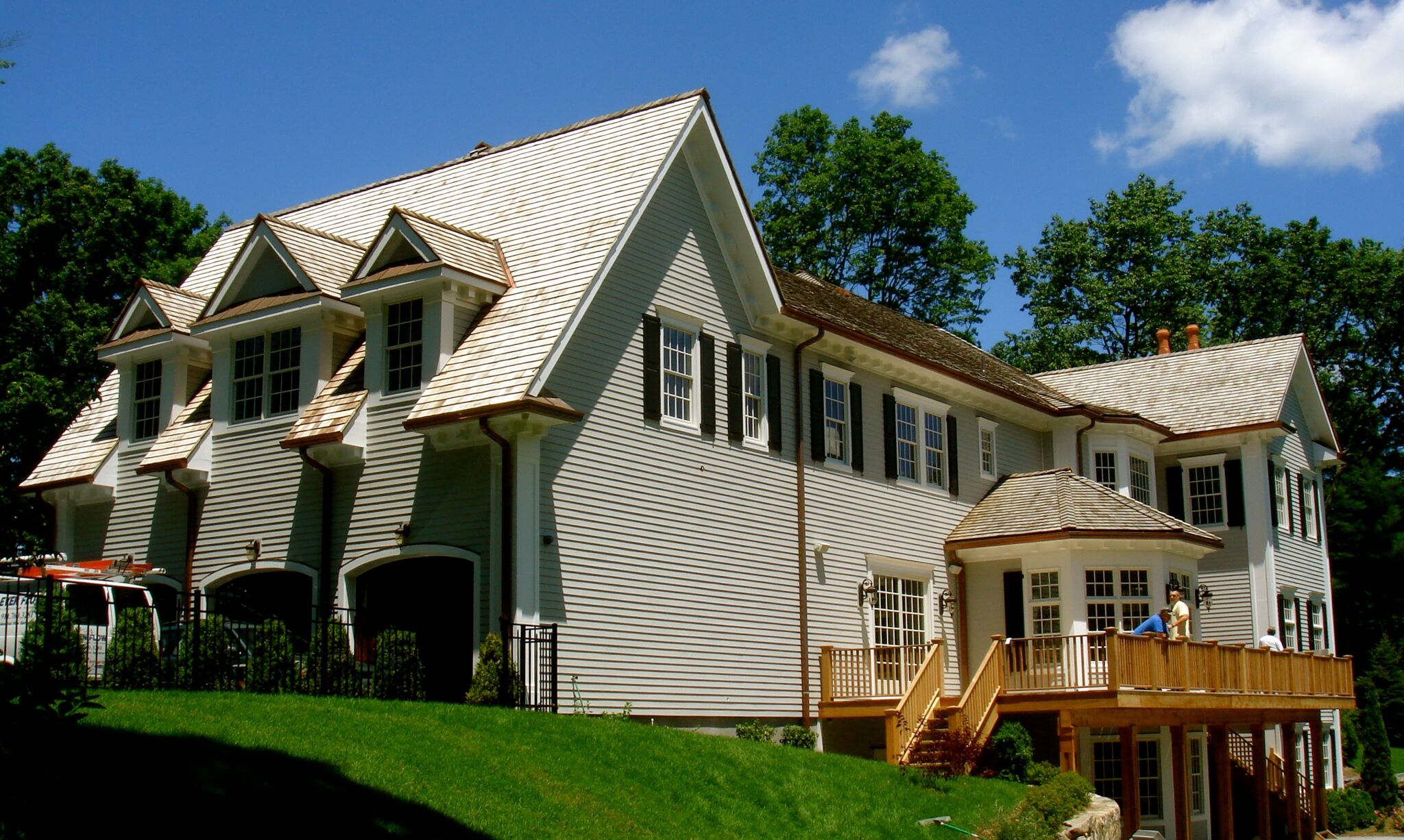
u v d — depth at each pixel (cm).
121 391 2666
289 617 2303
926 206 5262
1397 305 5728
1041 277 6216
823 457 2764
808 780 1934
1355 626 5975
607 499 2202
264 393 2412
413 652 1978
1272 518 3825
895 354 2938
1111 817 2242
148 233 3872
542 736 1714
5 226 3650
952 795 2130
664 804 1641
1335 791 3944
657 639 2262
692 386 2459
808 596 2652
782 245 5453
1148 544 2902
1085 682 2733
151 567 2491
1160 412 3997
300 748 1409
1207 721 2831
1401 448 6119
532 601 2027
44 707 947
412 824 1306
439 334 2166
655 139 2430
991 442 3388
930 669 2614
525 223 2420
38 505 2698
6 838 994
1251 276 5984
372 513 2202
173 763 1270
